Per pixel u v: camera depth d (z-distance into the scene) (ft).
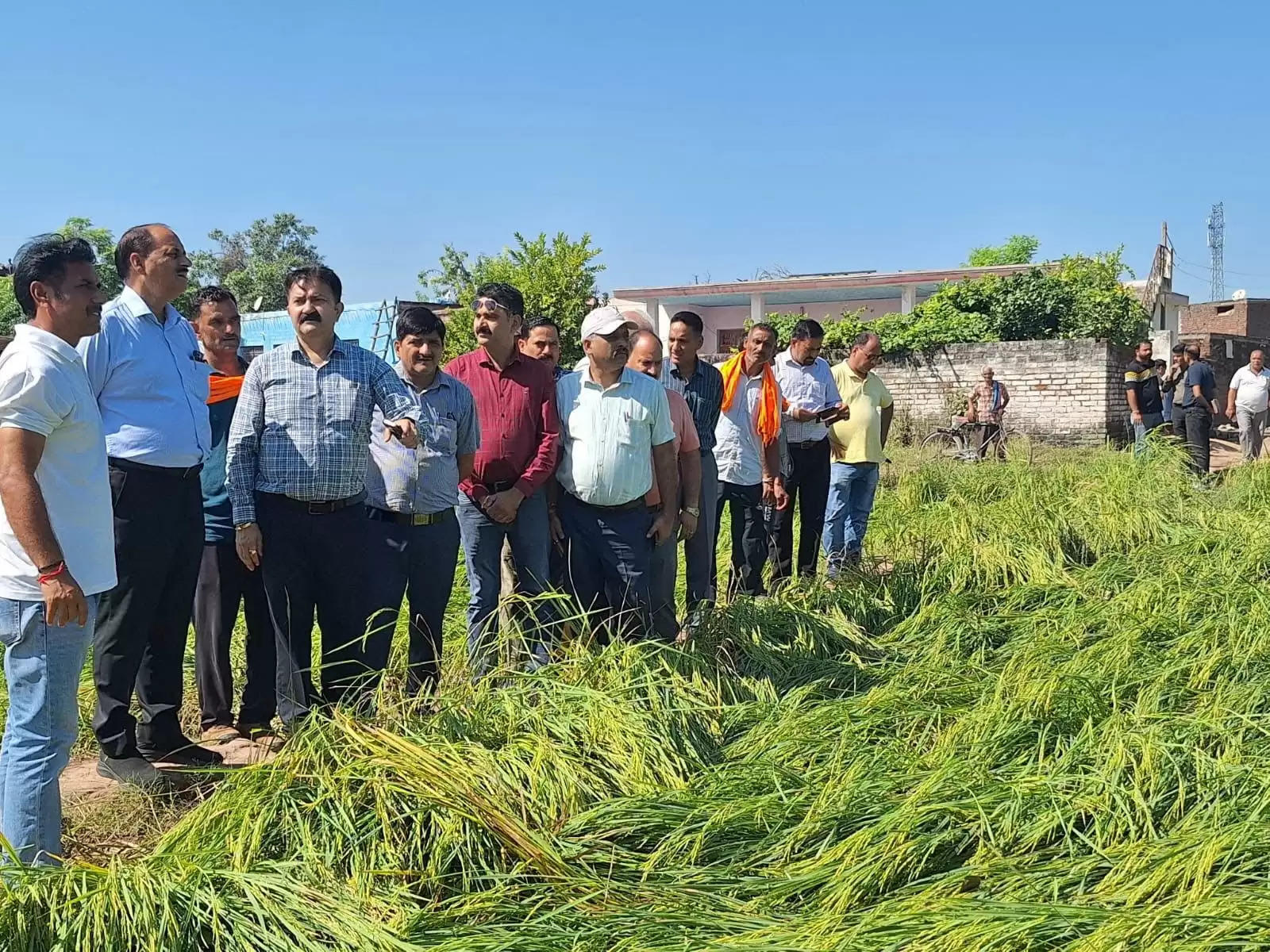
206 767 12.16
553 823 11.76
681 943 9.22
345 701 14.88
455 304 92.63
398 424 14.66
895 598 22.82
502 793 11.87
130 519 14.03
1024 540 25.85
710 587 22.27
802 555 26.86
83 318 11.34
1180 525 29.14
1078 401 59.26
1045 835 11.36
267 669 17.46
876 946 8.95
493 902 10.17
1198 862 10.03
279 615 15.60
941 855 11.03
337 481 15.24
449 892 10.62
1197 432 45.96
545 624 16.14
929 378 62.80
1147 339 71.92
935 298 68.69
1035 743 13.74
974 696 15.72
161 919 9.36
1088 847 11.20
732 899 10.25
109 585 11.68
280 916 9.57
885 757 13.07
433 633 17.16
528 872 10.78
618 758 12.89
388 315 63.10
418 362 16.20
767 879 10.64
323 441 15.14
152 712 15.24
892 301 100.32
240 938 9.33
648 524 17.48
